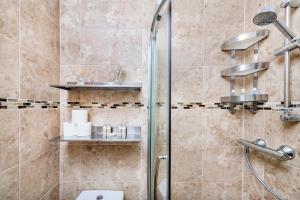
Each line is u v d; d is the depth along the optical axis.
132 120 1.19
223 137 1.16
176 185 1.15
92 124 1.18
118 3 1.19
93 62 1.18
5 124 0.71
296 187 0.75
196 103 1.16
